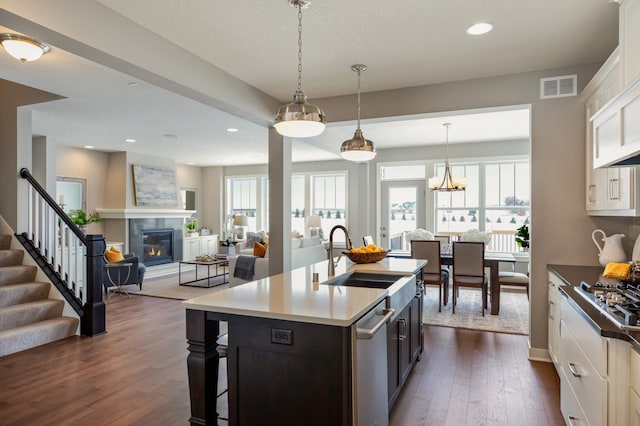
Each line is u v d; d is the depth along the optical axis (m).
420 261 3.86
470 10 2.49
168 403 2.74
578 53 3.14
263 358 1.94
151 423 2.48
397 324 2.72
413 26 2.70
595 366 1.69
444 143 7.39
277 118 2.52
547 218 3.49
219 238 10.53
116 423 2.48
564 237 3.45
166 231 8.84
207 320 2.11
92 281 4.25
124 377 3.17
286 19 2.60
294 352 1.87
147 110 4.82
